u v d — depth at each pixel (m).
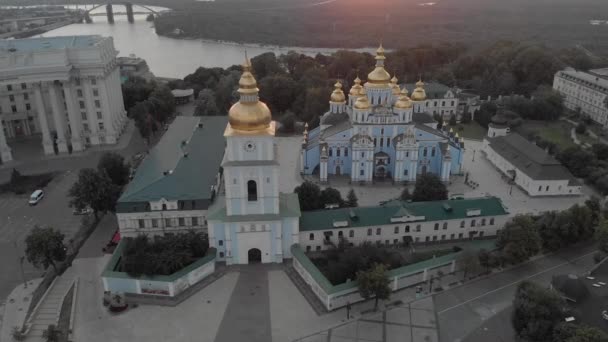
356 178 167.12
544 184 156.25
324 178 166.75
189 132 167.50
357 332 97.75
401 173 166.62
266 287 110.50
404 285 110.75
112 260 112.00
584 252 125.81
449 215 128.62
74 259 121.06
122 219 124.19
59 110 187.12
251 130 106.88
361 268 110.00
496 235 132.88
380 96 169.62
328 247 123.81
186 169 136.12
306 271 109.75
